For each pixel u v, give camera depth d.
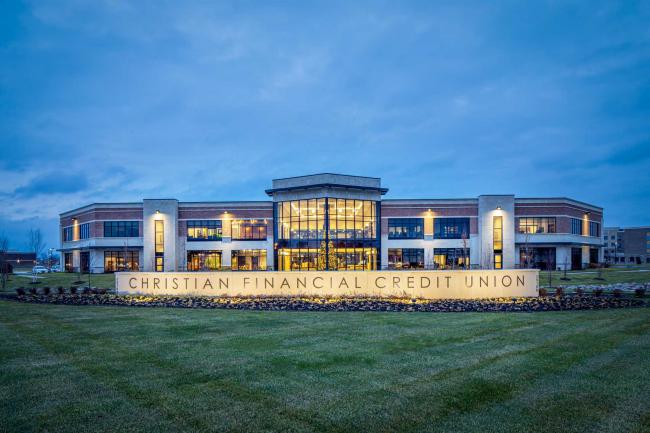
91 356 9.48
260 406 6.61
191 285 21.20
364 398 6.90
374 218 52.41
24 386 7.55
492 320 13.78
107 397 7.02
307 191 51.34
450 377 7.89
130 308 17.31
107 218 56.06
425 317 14.43
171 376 8.05
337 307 16.77
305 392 7.18
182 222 56.03
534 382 7.58
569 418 6.10
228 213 55.94
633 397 6.85
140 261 55.91
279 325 13.07
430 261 54.47
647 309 16.11
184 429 5.84
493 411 6.36
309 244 50.84
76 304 18.86
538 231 55.12
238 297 20.03
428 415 6.24
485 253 53.91
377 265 53.00
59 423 6.05
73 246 61.69
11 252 94.00
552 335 11.39
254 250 55.66
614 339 10.87
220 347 10.25
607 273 45.12
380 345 10.35
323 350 9.90
